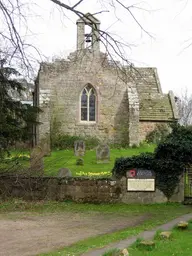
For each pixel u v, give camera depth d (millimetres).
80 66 34688
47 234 12188
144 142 34312
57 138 33719
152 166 18703
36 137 33125
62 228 13195
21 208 17000
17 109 21156
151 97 36750
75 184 18734
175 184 18641
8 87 19688
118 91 35125
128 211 16844
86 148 33656
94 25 10281
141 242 9836
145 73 39000
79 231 12695
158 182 18703
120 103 35125
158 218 15086
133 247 9797
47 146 29094
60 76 34625
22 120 21609
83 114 35062
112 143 34812
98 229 13062
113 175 18906
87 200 18656
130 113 33875
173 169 18641
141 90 37312
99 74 34844
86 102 35125
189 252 9227
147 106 35781
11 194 18625
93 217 15414
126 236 11531
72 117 34719
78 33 26438
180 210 17109
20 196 18641
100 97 34969
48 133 32750
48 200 18625
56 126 34344
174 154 18641
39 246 10602
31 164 20125
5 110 19859
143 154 19047
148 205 18375
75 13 10039
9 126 19672
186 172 18781
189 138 19438
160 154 18766
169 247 9742
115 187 18688
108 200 18656
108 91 35031
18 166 19266
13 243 10977
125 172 18703
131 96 34406
